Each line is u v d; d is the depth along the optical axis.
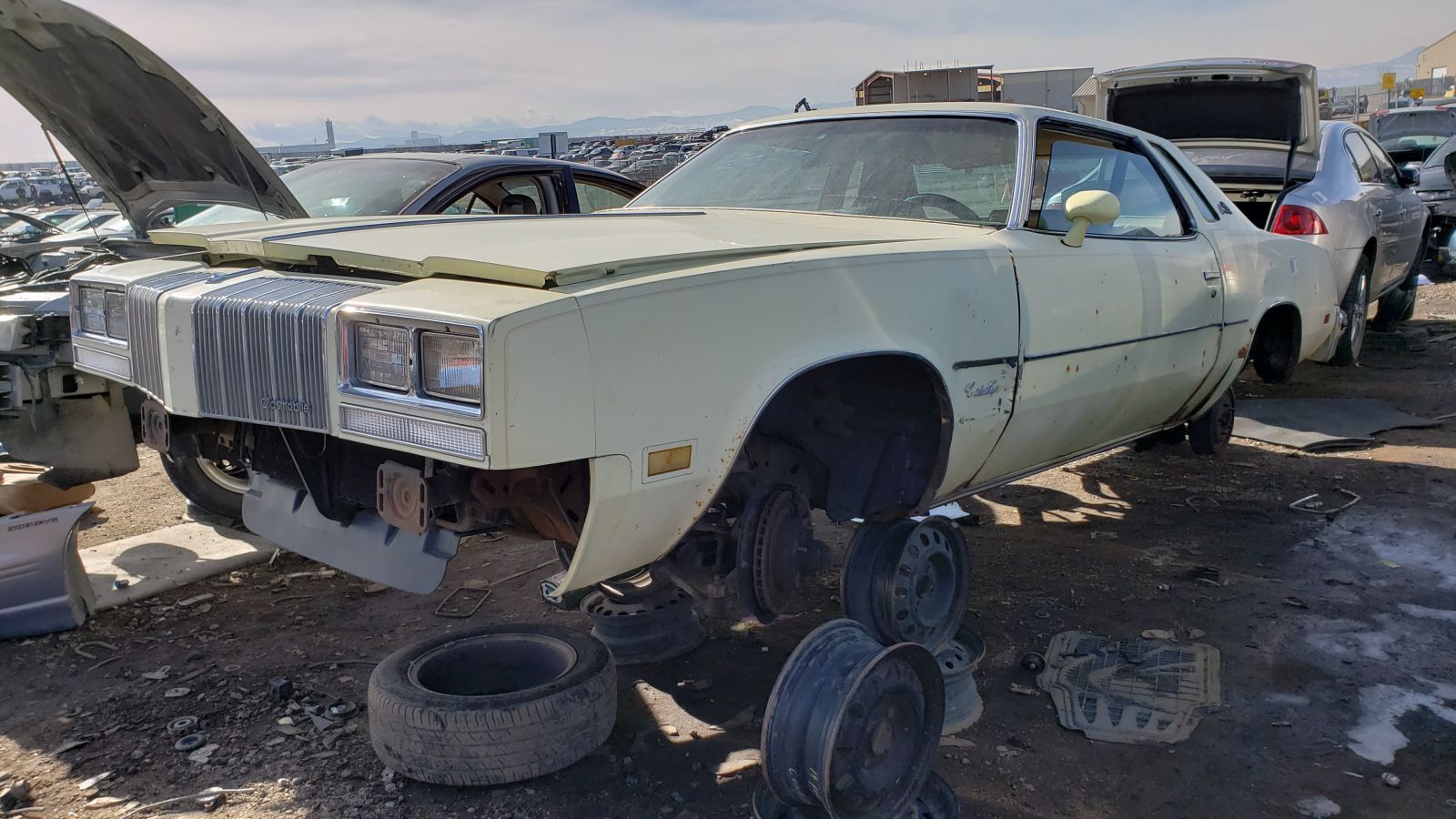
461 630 3.52
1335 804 2.65
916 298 2.84
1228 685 3.25
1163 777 2.77
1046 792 2.71
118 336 2.96
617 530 2.32
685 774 2.78
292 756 2.84
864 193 3.69
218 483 4.14
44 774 2.74
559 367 2.11
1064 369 3.37
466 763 2.62
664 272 2.37
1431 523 4.65
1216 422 5.29
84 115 4.07
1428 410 6.60
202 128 4.12
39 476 4.05
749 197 3.89
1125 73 7.44
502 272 2.25
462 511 2.48
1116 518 4.88
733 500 2.94
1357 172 7.65
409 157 6.33
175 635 3.63
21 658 3.43
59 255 6.71
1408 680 3.28
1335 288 5.62
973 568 4.26
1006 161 3.51
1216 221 4.51
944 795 2.63
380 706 2.69
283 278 2.60
